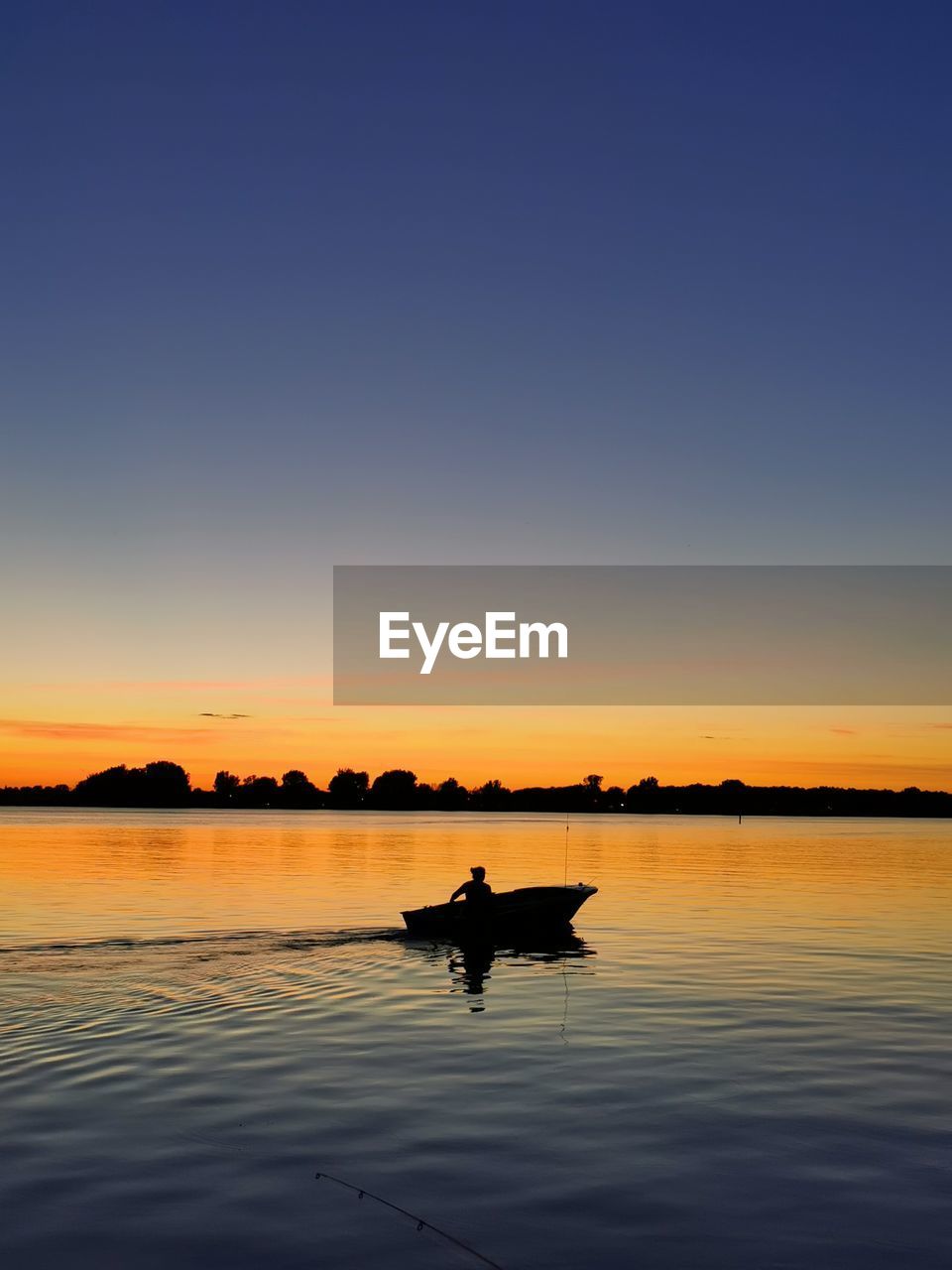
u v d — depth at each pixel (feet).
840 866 167.02
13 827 326.65
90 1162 31.48
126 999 54.03
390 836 282.97
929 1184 30.32
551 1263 25.16
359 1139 33.68
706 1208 28.45
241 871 143.54
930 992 58.39
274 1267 24.77
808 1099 38.24
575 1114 36.32
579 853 201.57
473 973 63.82
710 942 78.38
